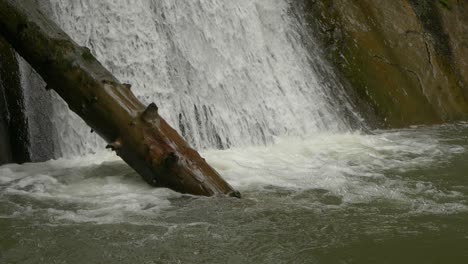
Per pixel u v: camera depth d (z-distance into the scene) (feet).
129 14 34.35
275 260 18.31
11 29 24.94
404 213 22.47
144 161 24.35
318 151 33.50
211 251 18.84
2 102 28.76
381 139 37.55
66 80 24.71
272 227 20.88
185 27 36.60
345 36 44.70
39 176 26.25
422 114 45.06
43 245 19.06
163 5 35.83
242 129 35.94
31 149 29.14
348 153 33.06
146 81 34.27
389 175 28.02
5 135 28.35
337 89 42.24
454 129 42.34
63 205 22.74
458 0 53.26
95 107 24.54
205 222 21.22
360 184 26.32
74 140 30.25
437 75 48.06
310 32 43.83
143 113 24.48
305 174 28.02
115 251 18.72
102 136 25.35
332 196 24.50
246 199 23.91
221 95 36.52
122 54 33.83
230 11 39.24
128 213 21.98
